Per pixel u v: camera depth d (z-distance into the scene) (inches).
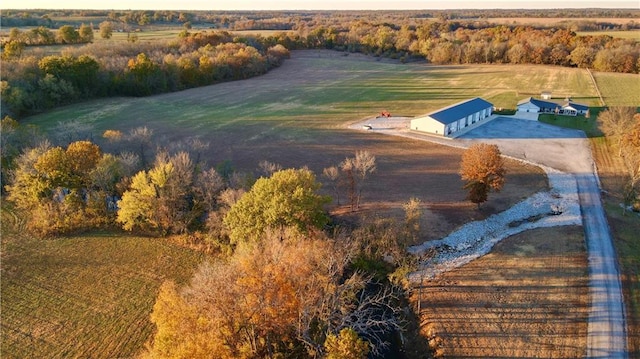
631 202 2368.4
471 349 1476.4
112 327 1631.4
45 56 4793.3
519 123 3929.6
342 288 1560.0
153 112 4338.1
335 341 1262.3
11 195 2390.5
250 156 3191.4
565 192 2554.1
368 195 2529.5
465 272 1839.3
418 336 1567.4
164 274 1919.3
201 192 2233.0
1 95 3730.3
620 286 1728.6
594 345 1467.8
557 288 1722.4
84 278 1893.5
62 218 2231.8
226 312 1282.0
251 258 1407.5
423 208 2353.6
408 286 1770.4
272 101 4881.9
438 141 3484.3
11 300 1763.0
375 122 4040.4
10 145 2652.6
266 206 1797.5
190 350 1195.3
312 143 3469.5
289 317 1354.6
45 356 1507.1
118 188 2315.5
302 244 1530.5
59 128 3531.0
